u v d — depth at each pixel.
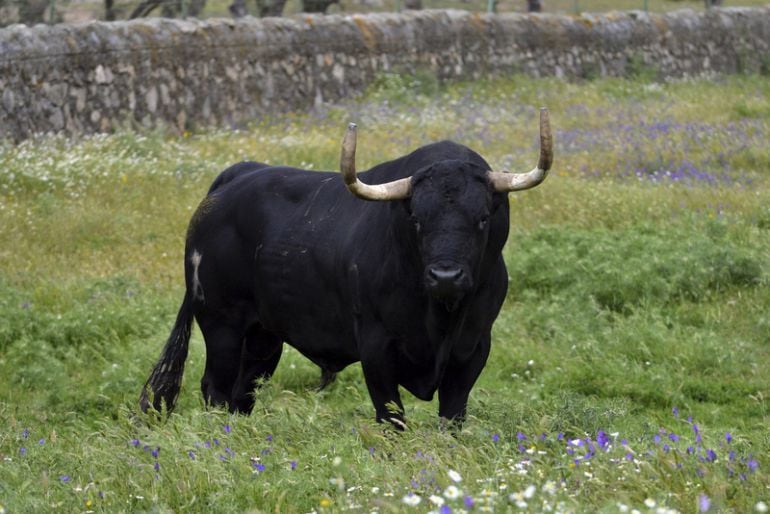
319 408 27.27
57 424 32.81
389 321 25.17
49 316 40.00
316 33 85.69
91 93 71.75
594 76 101.56
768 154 64.31
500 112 83.19
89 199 56.00
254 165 31.64
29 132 68.31
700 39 112.19
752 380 34.66
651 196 54.03
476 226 23.53
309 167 64.06
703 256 42.62
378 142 71.62
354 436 24.73
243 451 23.98
